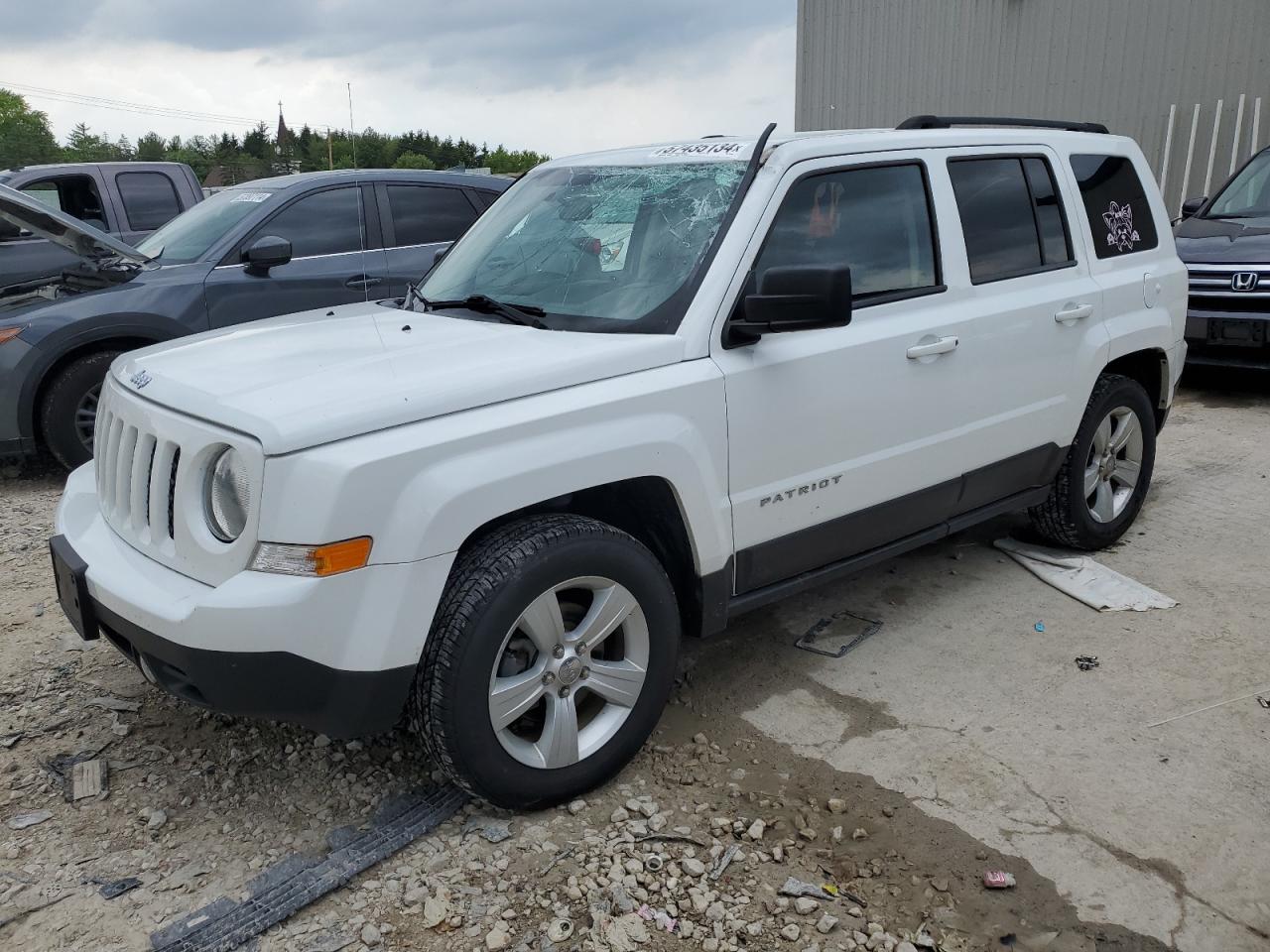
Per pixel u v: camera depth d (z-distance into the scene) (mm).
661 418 2984
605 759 3006
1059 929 2496
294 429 2479
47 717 3518
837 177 3553
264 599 2457
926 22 14336
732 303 3193
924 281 3793
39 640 4109
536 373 2816
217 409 2637
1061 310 4238
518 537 2744
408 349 3049
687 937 2492
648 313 3186
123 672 3830
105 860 2785
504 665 2816
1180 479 5863
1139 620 4105
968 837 2828
